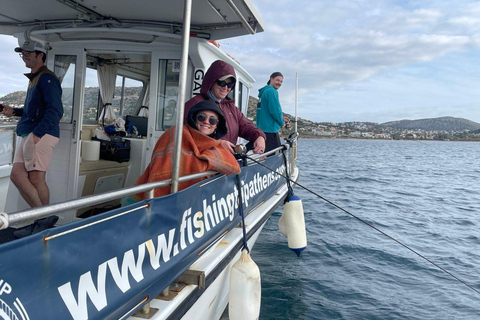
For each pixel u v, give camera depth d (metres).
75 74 3.90
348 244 6.43
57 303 1.18
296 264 5.39
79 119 3.82
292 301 4.25
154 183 1.77
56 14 3.61
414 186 16.67
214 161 2.43
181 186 2.32
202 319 2.61
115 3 3.29
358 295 4.48
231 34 3.63
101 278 1.38
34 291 1.10
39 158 3.17
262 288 4.54
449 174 24.66
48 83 3.16
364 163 31.70
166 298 1.93
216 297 2.78
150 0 3.17
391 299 4.43
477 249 6.69
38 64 3.26
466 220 9.27
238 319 2.56
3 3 3.37
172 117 4.08
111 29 3.63
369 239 6.82
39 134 3.14
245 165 3.35
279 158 5.09
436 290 4.75
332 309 4.11
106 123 4.89
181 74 1.88
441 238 7.36
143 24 3.71
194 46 3.74
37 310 1.11
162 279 1.79
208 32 3.67
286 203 4.38
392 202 11.55
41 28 3.80
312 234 6.95
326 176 18.64
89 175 3.90
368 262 5.63
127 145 4.29
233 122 3.49
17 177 3.20
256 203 3.76
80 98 3.86
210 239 2.41
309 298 4.34
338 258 5.72
